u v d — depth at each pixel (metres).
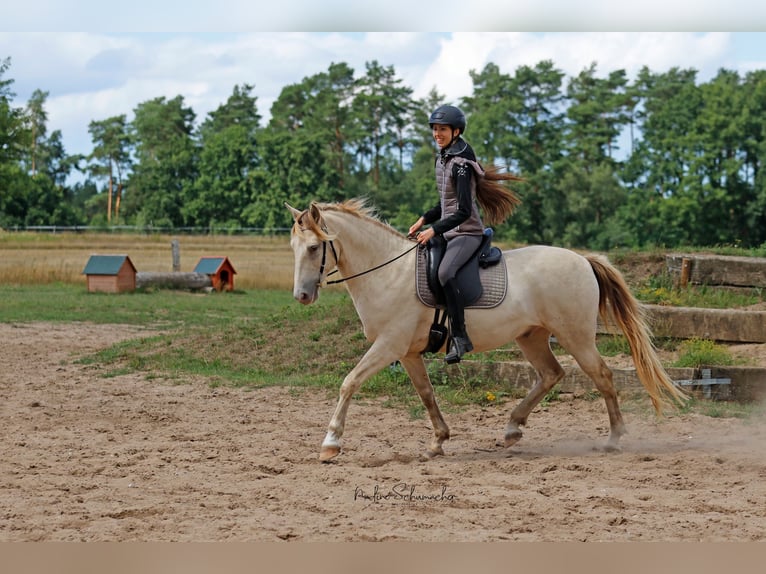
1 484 6.91
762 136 63.06
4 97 45.50
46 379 12.52
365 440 8.88
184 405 10.73
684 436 9.07
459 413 10.38
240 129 97.62
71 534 5.64
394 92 101.94
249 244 57.09
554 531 5.72
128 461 7.75
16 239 55.84
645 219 66.19
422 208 85.56
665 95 89.69
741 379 10.60
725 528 5.77
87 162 127.31
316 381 12.02
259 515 6.06
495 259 8.23
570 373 11.07
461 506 6.33
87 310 21.33
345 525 5.82
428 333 8.16
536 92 84.38
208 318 20.38
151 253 48.22
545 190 72.00
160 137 119.00
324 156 89.94
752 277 14.16
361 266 8.05
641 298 13.73
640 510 6.20
